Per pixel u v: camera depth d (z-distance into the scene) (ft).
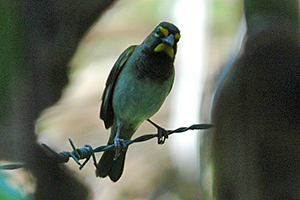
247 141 21.71
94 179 67.36
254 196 21.24
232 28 77.92
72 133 72.59
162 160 75.00
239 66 22.67
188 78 75.97
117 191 70.44
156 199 69.82
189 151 72.23
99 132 74.64
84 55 81.41
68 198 37.63
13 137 32.99
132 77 31.55
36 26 39.81
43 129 63.21
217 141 22.72
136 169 74.43
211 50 78.28
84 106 78.59
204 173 25.32
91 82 82.79
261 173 21.26
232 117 22.25
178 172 71.67
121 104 32.12
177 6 82.17
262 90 21.80
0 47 18.63
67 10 42.04
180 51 78.69
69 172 39.70
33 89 37.22
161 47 30.91
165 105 79.97
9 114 32.09
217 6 80.79
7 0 19.45
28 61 36.50
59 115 75.46
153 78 31.35
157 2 94.02
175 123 74.90
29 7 38.75
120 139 31.04
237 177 21.84
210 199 25.66
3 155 32.89
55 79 41.50
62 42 41.57
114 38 90.63
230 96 22.53
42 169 33.47
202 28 79.56
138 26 93.04
